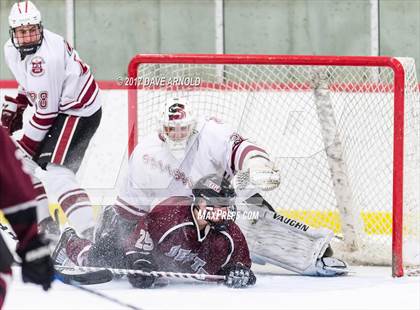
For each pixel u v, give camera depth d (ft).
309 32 67.56
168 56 42.11
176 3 68.49
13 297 35.01
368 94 42.19
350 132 41.55
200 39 68.74
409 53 66.33
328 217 42.09
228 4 68.23
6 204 21.97
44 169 39.42
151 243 36.29
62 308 33.50
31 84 39.32
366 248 42.22
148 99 41.14
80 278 36.65
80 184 38.93
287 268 38.65
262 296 34.99
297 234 38.68
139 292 35.76
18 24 38.52
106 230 36.65
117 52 69.36
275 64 40.37
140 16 68.90
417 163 39.86
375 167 43.01
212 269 36.55
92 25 69.15
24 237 22.09
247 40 68.39
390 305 33.50
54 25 69.36
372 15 66.28
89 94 39.96
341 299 34.47
